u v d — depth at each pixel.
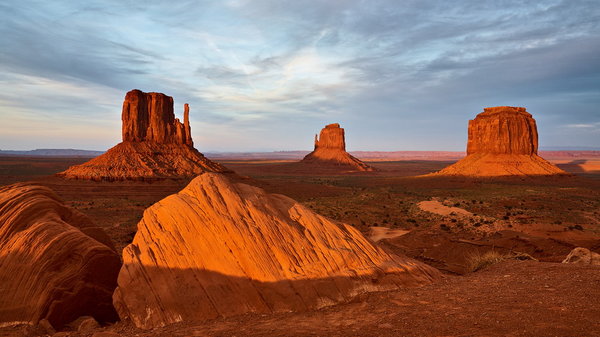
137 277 10.60
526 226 42.47
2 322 10.50
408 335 7.30
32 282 11.11
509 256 15.87
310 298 10.37
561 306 8.00
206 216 11.55
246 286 10.50
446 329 7.38
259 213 11.96
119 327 9.96
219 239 11.14
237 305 10.27
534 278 10.93
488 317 7.81
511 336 6.70
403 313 8.77
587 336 6.36
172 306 10.14
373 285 11.11
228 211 11.77
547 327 6.92
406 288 11.25
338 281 10.84
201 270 10.72
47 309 10.84
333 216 54.34
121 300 10.49
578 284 9.69
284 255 11.10
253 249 11.02
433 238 38.09
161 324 9.84
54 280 11.21
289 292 10.42
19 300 10.82
